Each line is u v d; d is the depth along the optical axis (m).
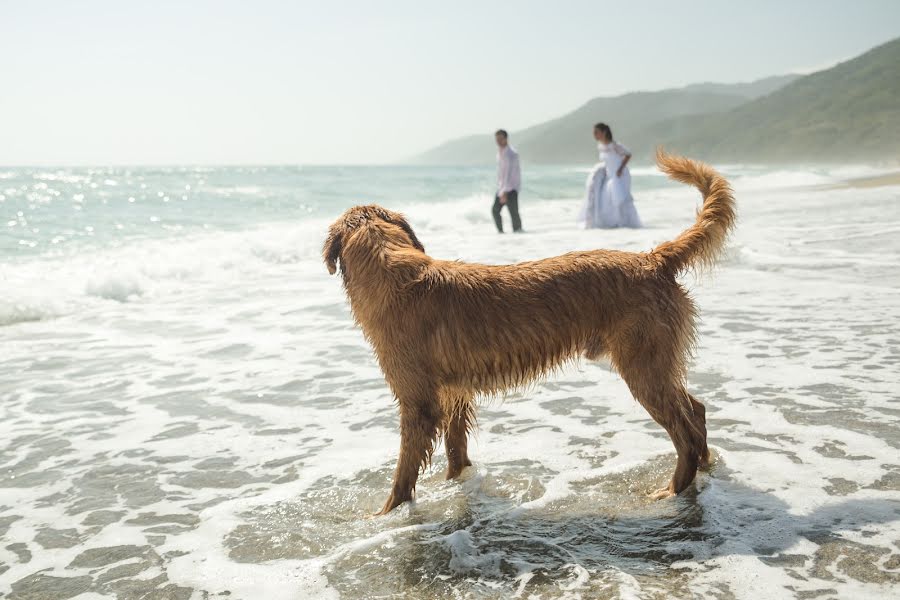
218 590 2.69
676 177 3.75
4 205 17.50
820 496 3.20
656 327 3.30
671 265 3.44
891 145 168.50
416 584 2.67
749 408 4.38
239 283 9.81
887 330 6.12
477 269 3.42
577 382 5.27
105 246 12.01
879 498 3.15
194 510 3.39
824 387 4.71
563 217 18.66
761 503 3.18
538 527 3.10
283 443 4.24
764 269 9.21
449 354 3.33
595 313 3.34
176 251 11.38
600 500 3.34
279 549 2.99
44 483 3.73
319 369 5.78
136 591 2.69
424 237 13.95
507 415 4.59
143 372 5.78
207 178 33.72
